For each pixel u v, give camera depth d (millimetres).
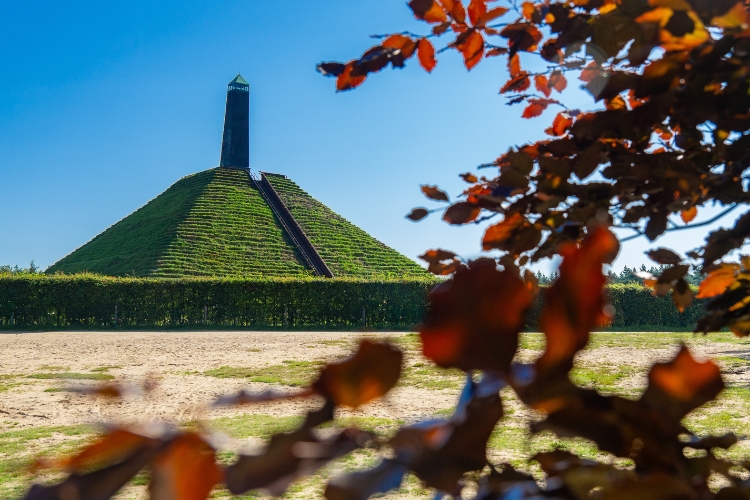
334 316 25891
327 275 39031
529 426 437
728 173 899
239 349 15750
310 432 380
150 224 44531
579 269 387
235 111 56750
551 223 987
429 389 8836
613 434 437
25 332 22141
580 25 866
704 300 25281
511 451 4965
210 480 370
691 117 777
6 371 11406
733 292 948
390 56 1002
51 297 24562
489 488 508
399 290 25969
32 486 351
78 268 42438
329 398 380
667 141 1124
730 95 748
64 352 15031
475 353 389
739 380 9102
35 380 10148
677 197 942
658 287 1153
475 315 387
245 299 25641
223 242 40781
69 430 6516
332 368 377
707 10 643
